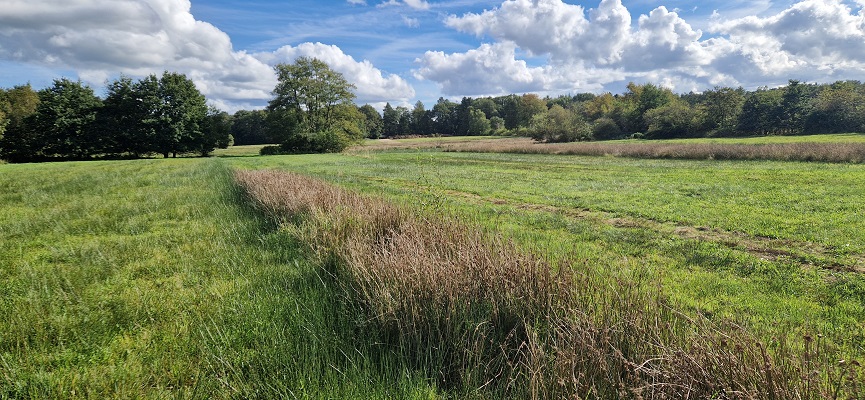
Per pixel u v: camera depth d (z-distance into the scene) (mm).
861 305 4230
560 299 3105
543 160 32188
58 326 3598
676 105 85250
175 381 2893
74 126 53219
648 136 77438
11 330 3514
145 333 3559
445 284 3312
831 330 3635
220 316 3730
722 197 11609
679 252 6293
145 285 4820
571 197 12445
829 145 24078
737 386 2047
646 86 90250
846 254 6105
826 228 7605
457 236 4676
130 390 2748
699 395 2080
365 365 2828
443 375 2820
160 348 3293
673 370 2172
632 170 21703
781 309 4156
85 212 9633
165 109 57938
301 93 58906
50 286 4695
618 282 3385
